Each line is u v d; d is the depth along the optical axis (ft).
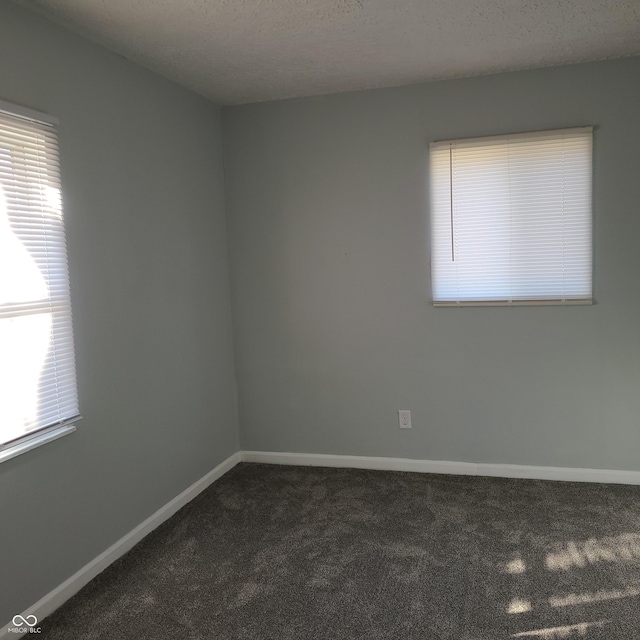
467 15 7.73
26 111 6.82
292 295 11.94
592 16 7.89
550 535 8.64
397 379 11.53
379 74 10.12
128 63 8.91
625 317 10.24
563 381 10.65
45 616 7.11
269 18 7.57
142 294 9.24
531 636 6.39
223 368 12.00
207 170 11.37
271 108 11.60
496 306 10.80
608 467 10.61
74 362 7.71
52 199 7.33
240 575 7.91
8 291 6.67
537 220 10.40
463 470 11.31
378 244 11.32
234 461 12.37
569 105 10.07
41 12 7.12
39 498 7.12
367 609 7.02
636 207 9.98
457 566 7.88
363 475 11.50
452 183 10.75
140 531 9.07
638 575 7.47
